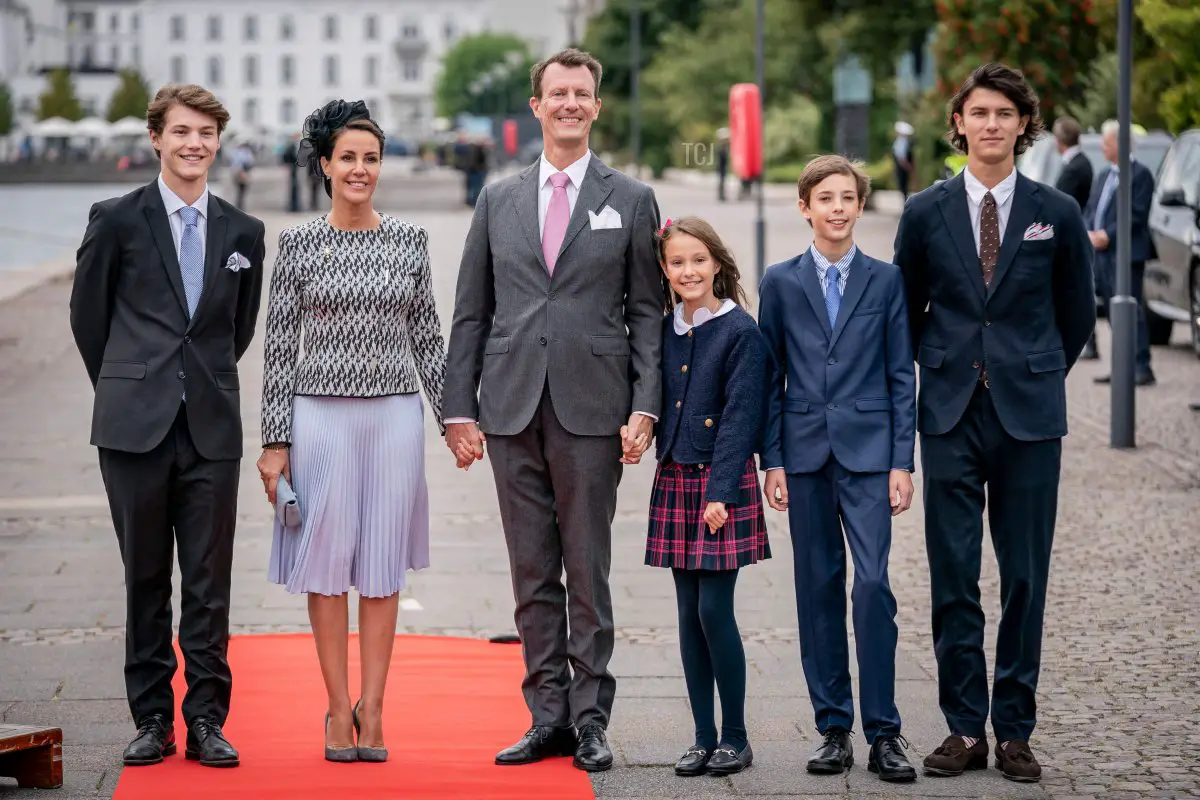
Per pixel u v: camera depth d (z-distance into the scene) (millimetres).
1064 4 32719
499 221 7305
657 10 88000
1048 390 7000
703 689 7113
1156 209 20969
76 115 155500
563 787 6727
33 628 9508
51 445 15695
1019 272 6969
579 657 7211
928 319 7184
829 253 7160
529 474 7250
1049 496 7047
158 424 6938
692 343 7082
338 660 7125
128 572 7082
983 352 6980
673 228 7062
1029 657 7027
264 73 190250
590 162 7293
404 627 9617
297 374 7156
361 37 190375
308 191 62344
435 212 52844
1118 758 7090
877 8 46594
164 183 7062
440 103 180500
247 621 9703
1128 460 14492
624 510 13000
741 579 10797
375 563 7098
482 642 9227
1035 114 7012
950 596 7059
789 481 7105
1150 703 7926
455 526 12445
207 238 7051
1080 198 18453
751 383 6973
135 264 7000
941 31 36094
